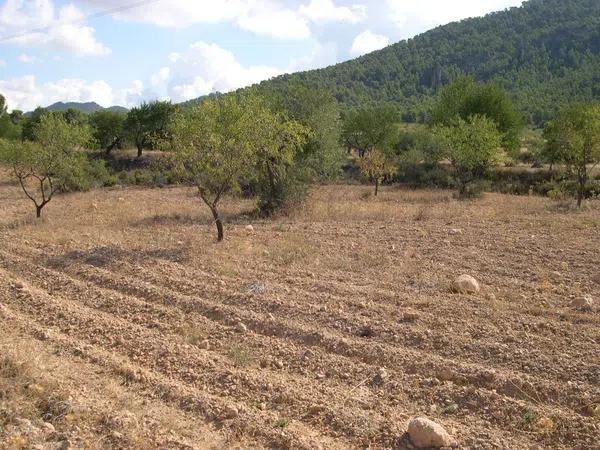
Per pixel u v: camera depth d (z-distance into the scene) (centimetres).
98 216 1972
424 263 1165
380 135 4988
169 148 1421
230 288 998
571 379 621
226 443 523
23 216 2039
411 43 18950
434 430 511
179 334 796
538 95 11088
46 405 584
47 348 745
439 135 2925
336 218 1856
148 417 564
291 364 696
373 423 549
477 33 18050
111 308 913
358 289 973
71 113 6044
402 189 3441
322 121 2438
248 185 2523
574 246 1278
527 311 845
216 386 639
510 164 4606
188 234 1534
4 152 1936
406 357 689
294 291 964
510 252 1246
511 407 568
